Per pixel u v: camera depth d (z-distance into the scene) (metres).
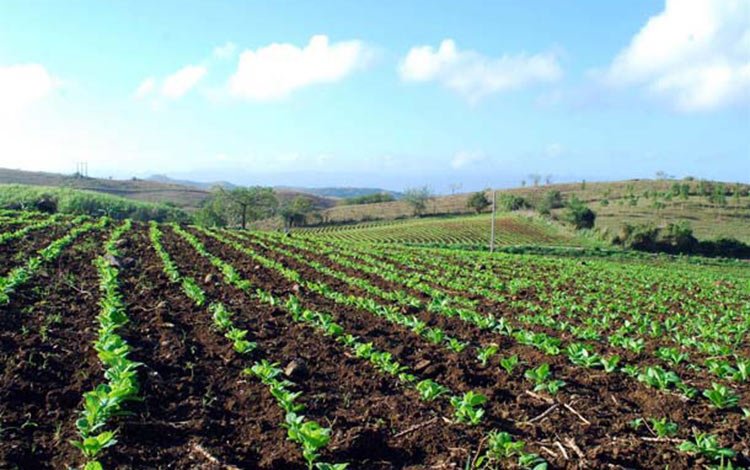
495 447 5.52
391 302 14.52
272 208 92.62
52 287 11.66
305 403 6.83
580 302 17.53
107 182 171.12
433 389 7.14
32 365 6.95
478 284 20.27
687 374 8.90
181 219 78.81
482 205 104.56
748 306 18.86
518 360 9.21
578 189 135.00
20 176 152.50
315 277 18.36
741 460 5.66
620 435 6.28
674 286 24.75
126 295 12.02
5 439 5.19
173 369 7.57
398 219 97.06
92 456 5.00
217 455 5.36
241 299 12.98
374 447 5.77
